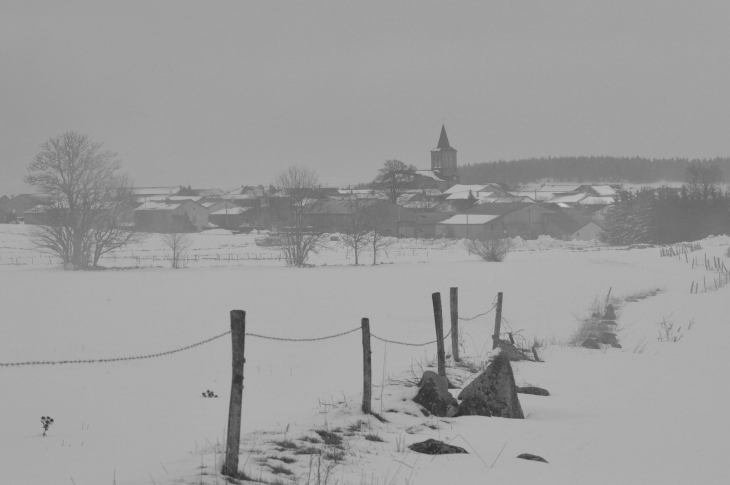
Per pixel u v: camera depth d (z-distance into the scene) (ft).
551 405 53.47
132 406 62.03
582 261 258.37
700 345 86.74
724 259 241.76
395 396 49.55
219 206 599.98
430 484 30.78
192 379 76.13
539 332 102.58
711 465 37.14
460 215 460.55
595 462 37.19
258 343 103.76
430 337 101.30
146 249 339.77
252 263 274.77
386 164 600.39
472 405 47.70
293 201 275.39
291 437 38.65
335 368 78.74
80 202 251.19
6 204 639.35
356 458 34.76
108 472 32.71
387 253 318.04
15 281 201.57
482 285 184.65
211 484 28.81
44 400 65.51
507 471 33.83
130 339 110.32
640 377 65.62
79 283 195.93
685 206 411.75
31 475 32.73
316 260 288.92
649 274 207.00
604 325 101.81
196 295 169.78
